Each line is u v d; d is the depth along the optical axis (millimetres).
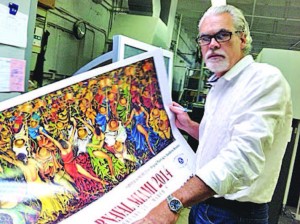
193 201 837
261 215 1213
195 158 1175
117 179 951
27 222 741
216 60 1172
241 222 1201
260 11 6004
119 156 994
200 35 1212
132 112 1095
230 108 1114
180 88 7699
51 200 800
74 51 4797
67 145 891
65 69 4605
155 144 1121
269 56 3312
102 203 873
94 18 5285
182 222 2857
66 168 863
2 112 806
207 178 842
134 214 871
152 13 4652
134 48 1300
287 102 1048
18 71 1249
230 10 1159
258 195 1172
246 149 892
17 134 812
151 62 1201
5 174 758
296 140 3516
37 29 3629
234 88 1148
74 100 950
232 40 1147
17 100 839
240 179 876
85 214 830
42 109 877
